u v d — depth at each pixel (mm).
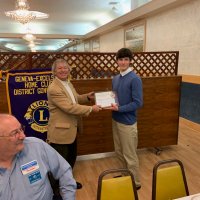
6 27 11016
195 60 4719
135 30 7504
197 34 4594
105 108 2297
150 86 3363
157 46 6215
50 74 2859
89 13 8461
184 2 4891
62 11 7887
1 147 1096
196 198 1292
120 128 2365
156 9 5602
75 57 3029
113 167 3121
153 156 3461
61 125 2217
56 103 2162
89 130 3234
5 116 1140
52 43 17953
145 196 2453
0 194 1102
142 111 3406
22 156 1187
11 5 6645
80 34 12781
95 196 2475
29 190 1159
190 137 4277
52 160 1281
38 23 10492
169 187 1604
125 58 2250
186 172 2965
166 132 3600
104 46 11016
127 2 7156
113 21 8211
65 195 1316
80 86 3039
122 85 2309
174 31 5375
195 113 4762
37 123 2896
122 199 1478
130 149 2391
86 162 3266
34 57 2885
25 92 2816
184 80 5066
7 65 2848
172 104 3533
